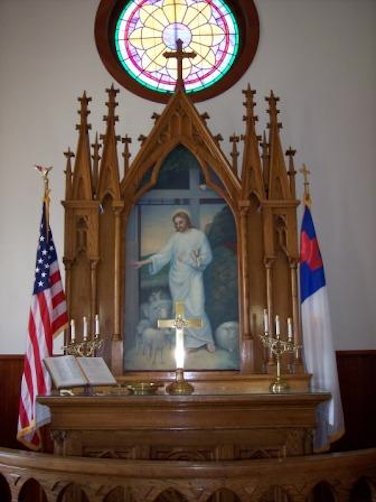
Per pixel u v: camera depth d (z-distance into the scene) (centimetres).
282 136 936
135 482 380
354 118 942
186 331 761
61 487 394
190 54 829
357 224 912
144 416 578
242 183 781
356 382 868
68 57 960
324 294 743
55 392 631
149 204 799
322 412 674
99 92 952
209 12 1017
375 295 895
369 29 970
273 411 586
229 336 763
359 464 391
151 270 779
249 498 373
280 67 959
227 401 572
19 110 938
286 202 774
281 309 767
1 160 922
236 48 996
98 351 749
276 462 378
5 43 959
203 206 799
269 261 766
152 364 754
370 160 930
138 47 1005
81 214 772
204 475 373
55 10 973
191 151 806
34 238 903
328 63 959
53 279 746
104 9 980
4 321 880
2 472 415
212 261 783
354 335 884
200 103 949
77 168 780
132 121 944
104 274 772
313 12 976
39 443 723
